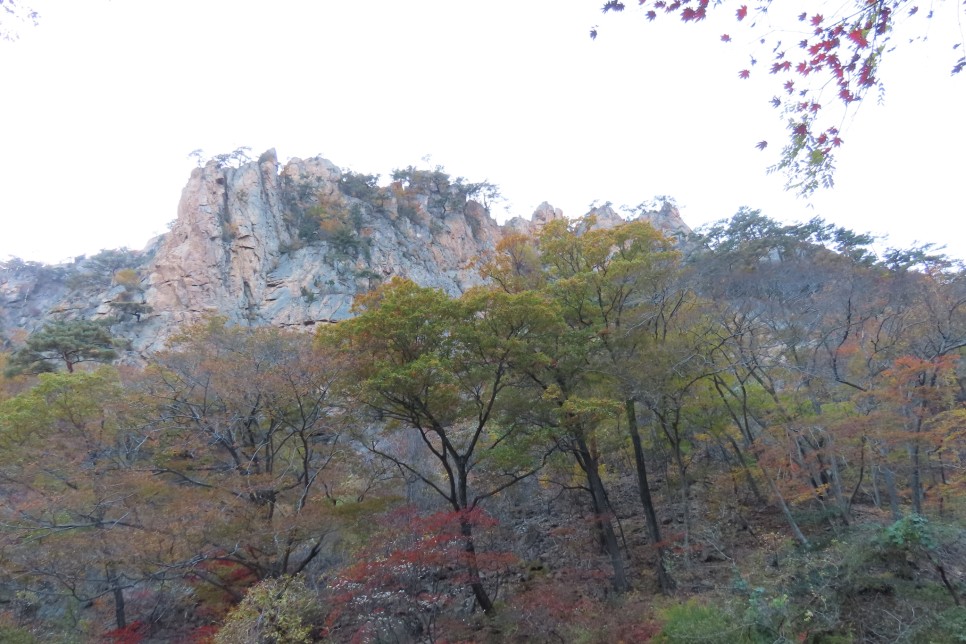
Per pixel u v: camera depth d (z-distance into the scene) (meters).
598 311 17.52
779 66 4.73
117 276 53.94
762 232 38.16
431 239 70.94
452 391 16.56
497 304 15.64
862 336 18.03
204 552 14.49
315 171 71.38
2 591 16.48
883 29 4.29
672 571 15.66
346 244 59.19
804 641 10.06
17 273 71.56
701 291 19.69
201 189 56.19
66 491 15.47
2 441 17.16
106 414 18.44
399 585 12.69
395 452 21.89
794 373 17.91
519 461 16.27
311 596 13.94
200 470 18.14
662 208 67.38
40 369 30.11
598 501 16.62
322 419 17.48
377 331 15.34
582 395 16.75
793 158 4.91
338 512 15.69
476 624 13.95
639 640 11.47
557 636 12.85
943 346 15.17
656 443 20.08
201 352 21.16
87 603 17.67
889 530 10.97
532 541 19.33
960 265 19.69
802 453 16.39
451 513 13.86
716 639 10.27
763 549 14.70
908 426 13.71
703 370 16.61
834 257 26.38
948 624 9.42
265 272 54.53
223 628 12.57
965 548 10.26
